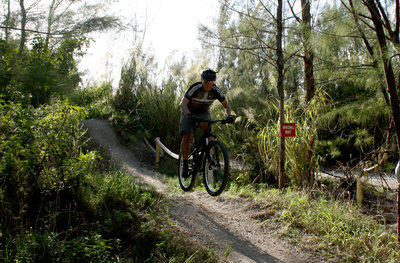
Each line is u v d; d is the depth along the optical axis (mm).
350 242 3793
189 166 4902
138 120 10266
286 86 7301
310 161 5840
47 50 2752
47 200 4375
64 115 4555
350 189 5629
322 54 4664
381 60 3730
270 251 3838
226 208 5125
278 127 6262
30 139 4324
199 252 3639
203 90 4320
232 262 3551
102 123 10297
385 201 5426
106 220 4152
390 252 3604
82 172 4652
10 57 2178
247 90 8500
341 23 4137
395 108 3697
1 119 3887
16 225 3643
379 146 5027
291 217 4527
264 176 6957
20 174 4113
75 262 3264
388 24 3785
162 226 4211
